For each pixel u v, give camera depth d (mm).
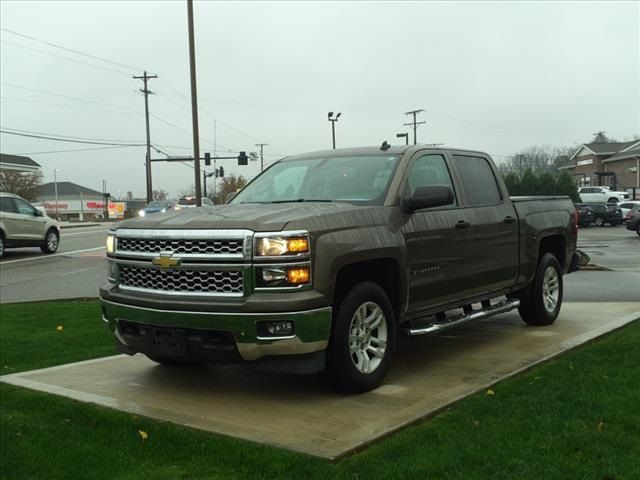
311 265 4562
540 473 3514
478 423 4254
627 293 10898
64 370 5988
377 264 5289
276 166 6691
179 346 4785
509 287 7082
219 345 4652
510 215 6992
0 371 6160
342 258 4750
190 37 25281
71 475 3762
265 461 3717
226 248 4602
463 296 6262
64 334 7930
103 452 4035
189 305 4613
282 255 4484
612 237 31594
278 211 4922
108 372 5898
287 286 4504
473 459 3693
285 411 4629
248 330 4480
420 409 4543
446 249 5895
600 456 3727
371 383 5055
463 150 6758
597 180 73250
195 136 25469
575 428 4141
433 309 5926
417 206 5434
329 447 3869
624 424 4191
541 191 52281
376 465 3645
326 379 5012
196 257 4668
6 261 19391
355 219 5016
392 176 5645
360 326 5035
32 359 6652
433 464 3623
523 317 7777
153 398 5043
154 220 5125
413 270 5496
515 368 5648
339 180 5859
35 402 5016
